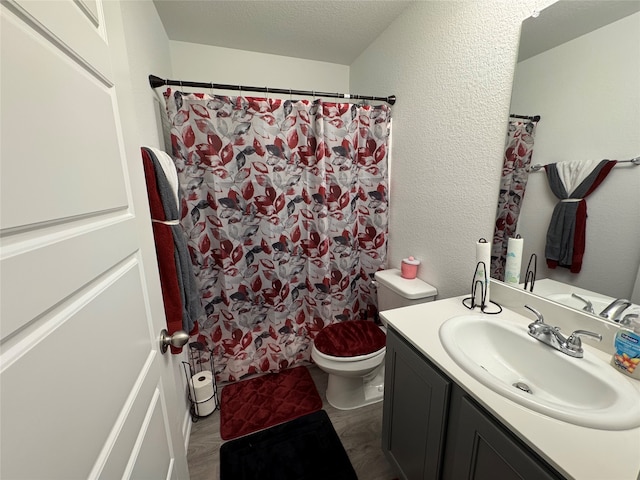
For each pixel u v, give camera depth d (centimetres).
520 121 103
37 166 37
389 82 176
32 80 37
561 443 57
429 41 142
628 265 79
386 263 200
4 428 30
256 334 188
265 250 175
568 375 80
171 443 85
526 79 100
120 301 58
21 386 32
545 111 96
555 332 88
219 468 131
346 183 181
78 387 42
